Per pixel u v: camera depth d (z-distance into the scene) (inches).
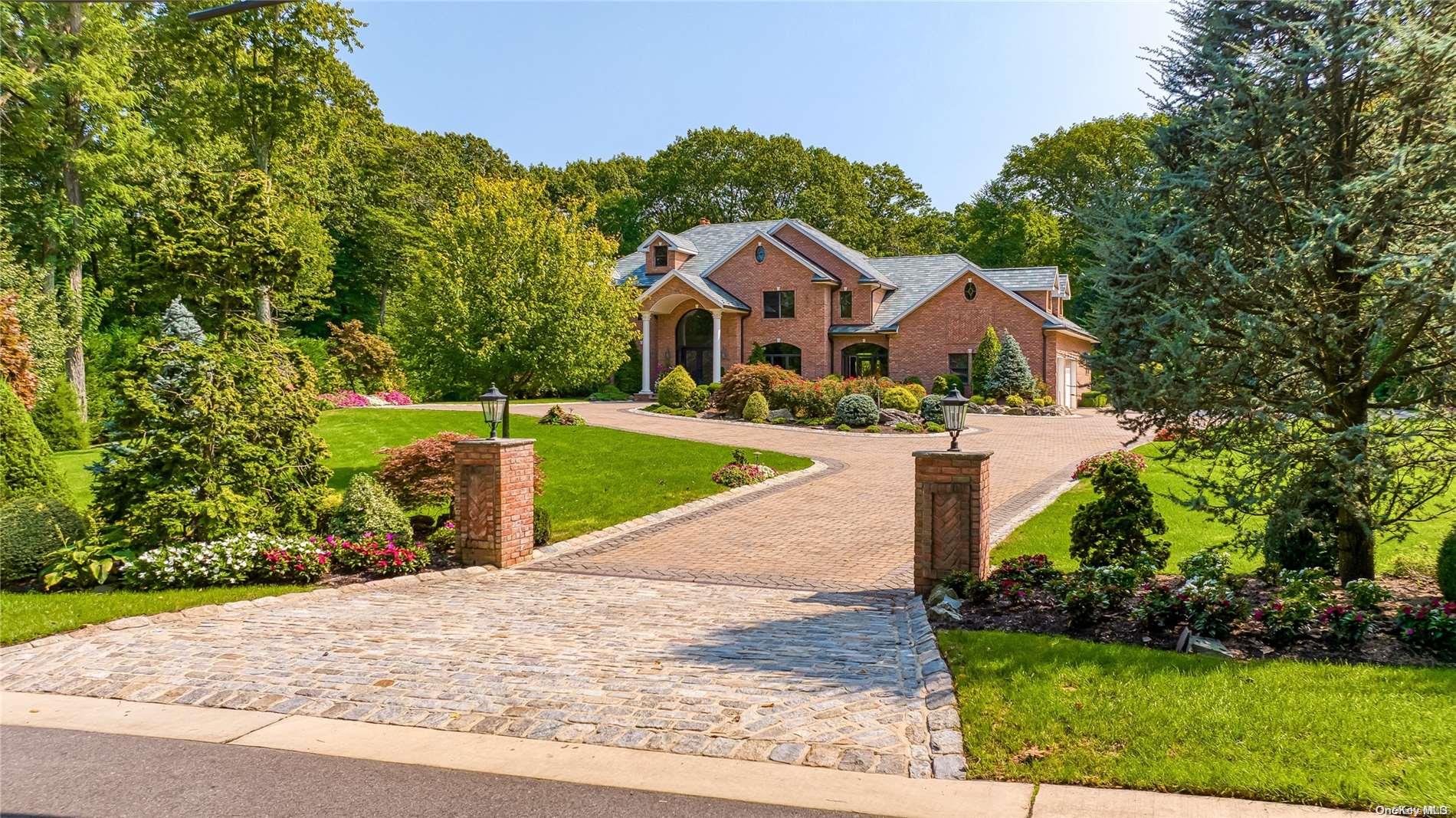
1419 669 217.6
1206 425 303.1
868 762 186.5
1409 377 283.1
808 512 595.8
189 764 194.5
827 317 1579.7
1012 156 2385.6
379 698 234.1
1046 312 1460.4
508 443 444.8
